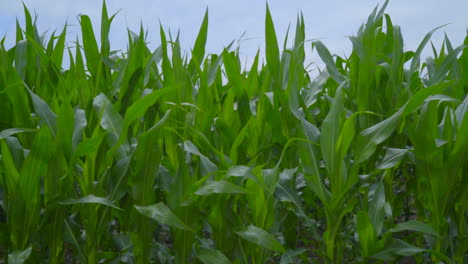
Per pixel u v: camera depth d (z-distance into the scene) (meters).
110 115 1.57
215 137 1.87
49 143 1.34
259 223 1.50
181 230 1.43
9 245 1.41
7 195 1.49
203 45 2.07
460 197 1.67
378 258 1.56
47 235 1.41
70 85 1.92
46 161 1.35
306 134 1.68
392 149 1.76
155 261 1.77
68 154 1.42
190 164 1.68
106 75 2.21
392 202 2.05
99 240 1.59
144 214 1.30
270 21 1.81
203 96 1.80
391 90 2.08
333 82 2.61
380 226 1.63
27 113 1.71
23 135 1.72
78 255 1.46
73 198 1.39
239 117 1.93
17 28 2.17
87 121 1.76
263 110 1.93
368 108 1.98
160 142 1.43
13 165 1.37
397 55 2.04
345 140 1.56
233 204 1.52
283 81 2.06
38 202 1.39
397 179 2.54
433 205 1.66
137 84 1.92
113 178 1.47
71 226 1.48
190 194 1.41
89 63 2.16
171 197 1.41
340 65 2.72
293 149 1.92
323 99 2.45
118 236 1.65
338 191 1.59
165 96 1.80
